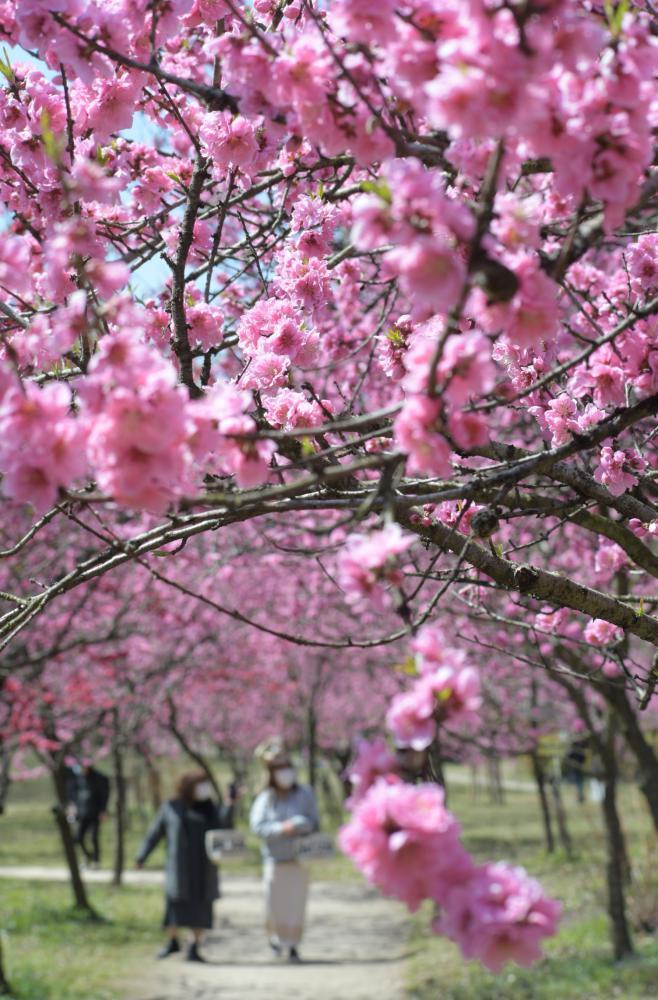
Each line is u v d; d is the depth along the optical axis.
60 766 13.72
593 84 1.88
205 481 3.03
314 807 11.25
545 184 3.58
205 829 11.19
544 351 3.26
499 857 17.77
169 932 11.21
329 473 1.94
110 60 3.01
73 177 2.88
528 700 14.38
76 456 1.83
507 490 2.51
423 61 1.90
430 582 8.47
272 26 3.37
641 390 2.84
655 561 3.56
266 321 3.46
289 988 9.71
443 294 1.74
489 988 9.09
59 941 11.66
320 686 21.75
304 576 13.41
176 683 14.84
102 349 1.87
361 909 15.20
